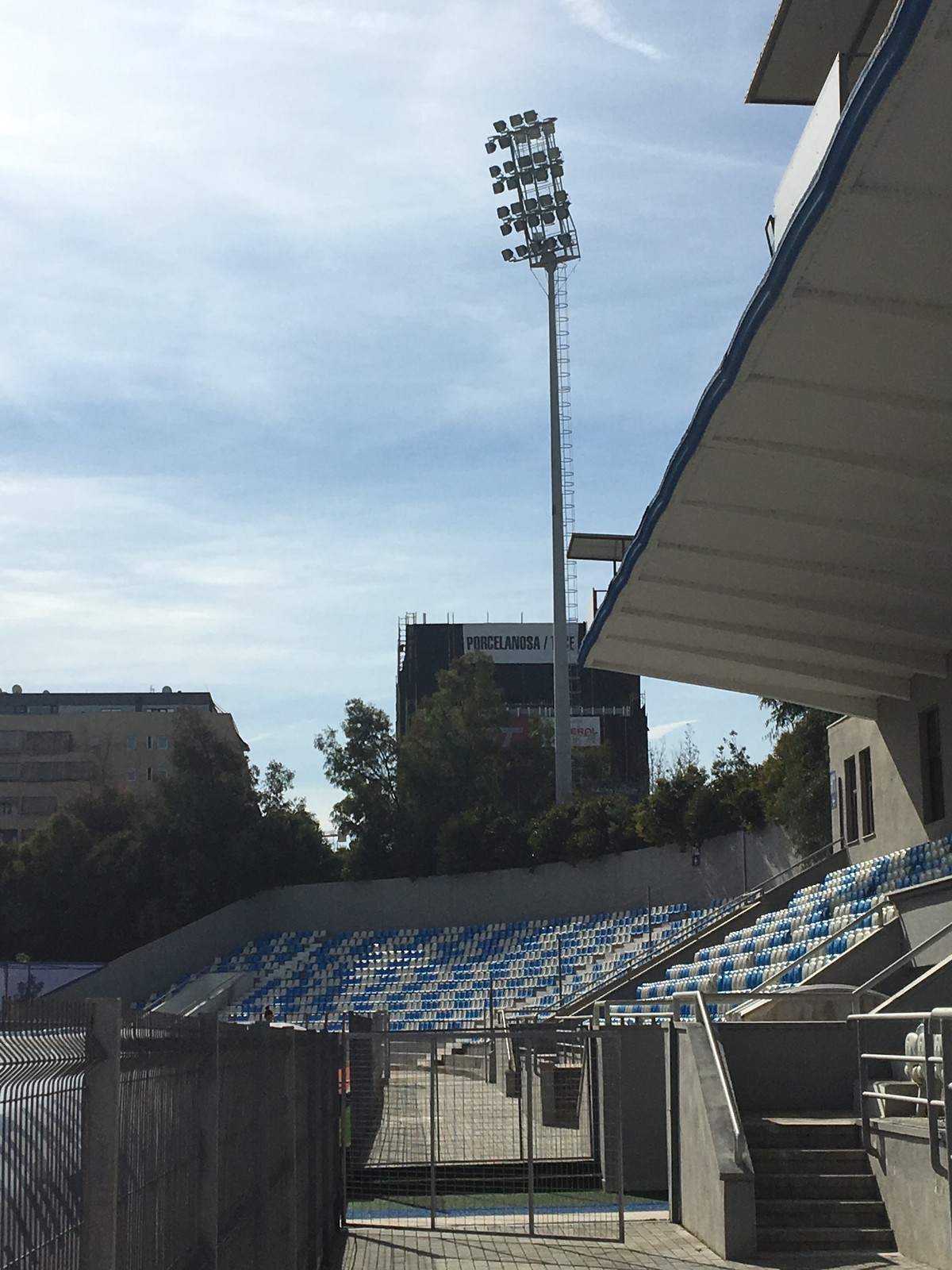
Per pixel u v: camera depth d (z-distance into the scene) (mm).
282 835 61781
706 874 46562
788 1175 13492
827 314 12898
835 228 11477
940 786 24672
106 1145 4152
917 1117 12867
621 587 21328
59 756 111750
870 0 23672
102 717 112875
